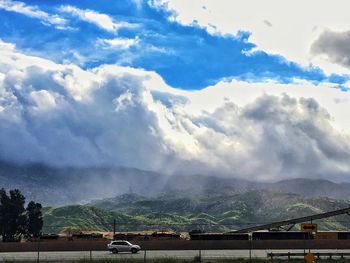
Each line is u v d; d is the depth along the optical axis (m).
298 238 120.31
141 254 90.38
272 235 120.88
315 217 149.75
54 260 74.81
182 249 108.00
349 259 72.00
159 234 130.38
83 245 108.06
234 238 121.38
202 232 140.75
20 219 152.12
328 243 107.88
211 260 69.88
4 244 106.56
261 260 68.88
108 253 95.69
